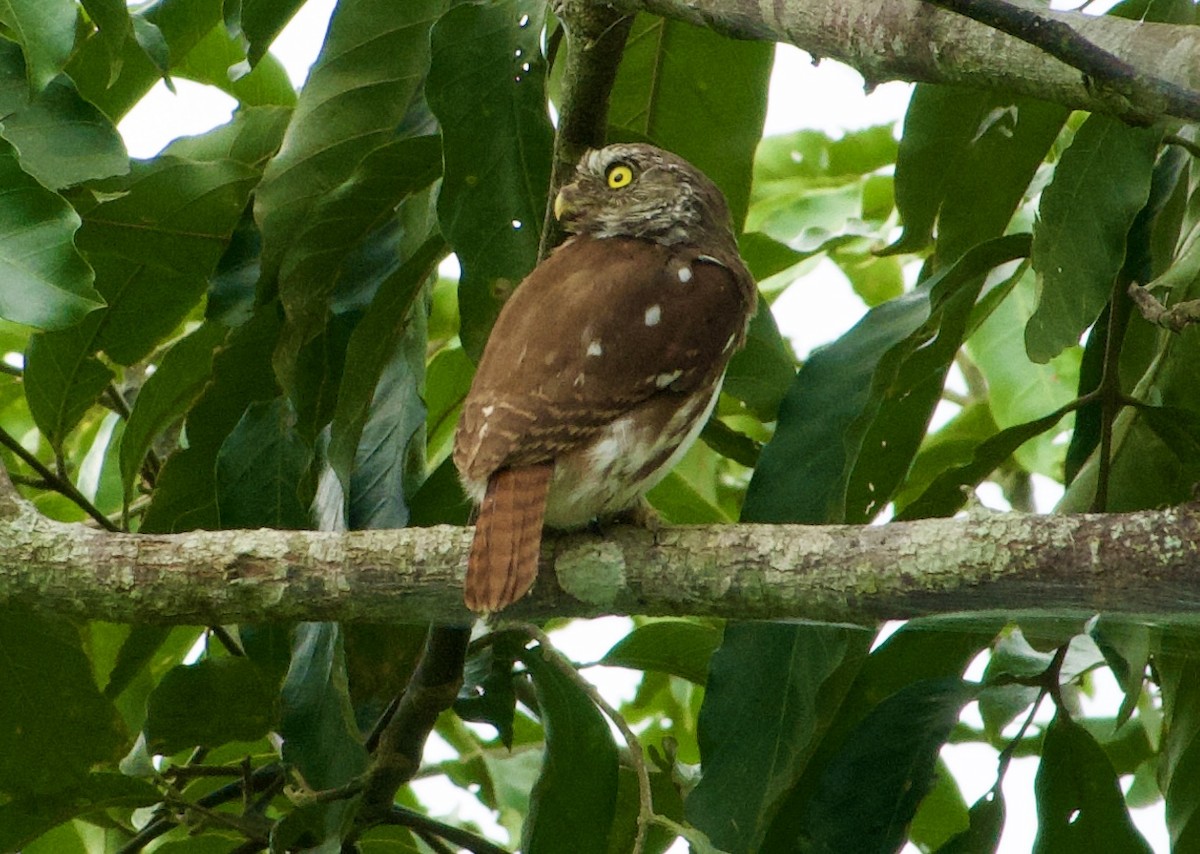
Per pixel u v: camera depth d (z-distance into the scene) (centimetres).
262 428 962
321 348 943
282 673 941
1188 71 602
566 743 878
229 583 732
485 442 783
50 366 979
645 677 1202
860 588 679
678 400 830
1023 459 1155
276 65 1123
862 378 822
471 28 802
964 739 1095
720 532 716
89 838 1075
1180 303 818
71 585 740
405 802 1166
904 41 648
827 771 841
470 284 812
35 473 1138
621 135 982
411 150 881
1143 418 882
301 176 895
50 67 808
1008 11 592
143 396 991
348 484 866
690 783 989
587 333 825
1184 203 934
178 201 973
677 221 947
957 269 830
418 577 729
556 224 968
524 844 867
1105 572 637
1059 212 806
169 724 941
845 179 1305
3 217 756
